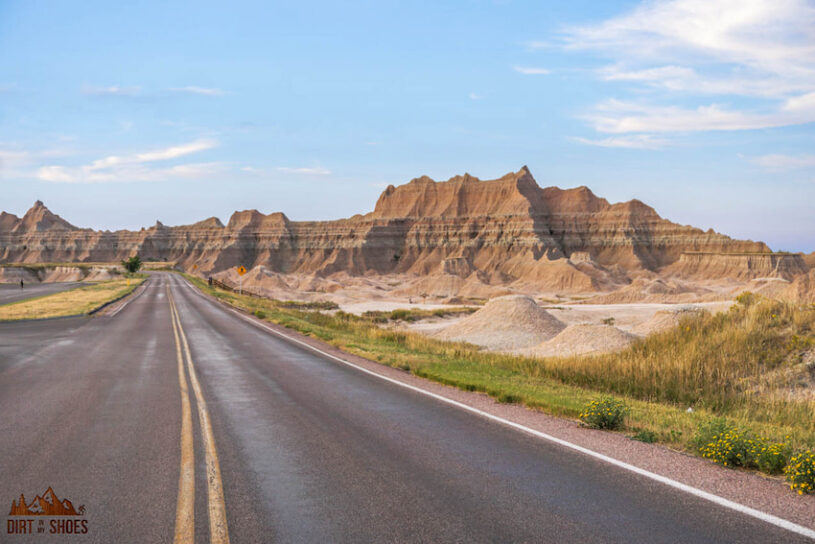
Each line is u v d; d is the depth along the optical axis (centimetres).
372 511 553
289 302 7662
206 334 2570
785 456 671
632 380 1373
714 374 1362
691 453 741
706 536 489
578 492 598
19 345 2131
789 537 487
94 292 6875
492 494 595
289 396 1157
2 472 678
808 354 1385
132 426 905
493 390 1167
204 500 584
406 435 840
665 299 9662
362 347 2053
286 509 559
